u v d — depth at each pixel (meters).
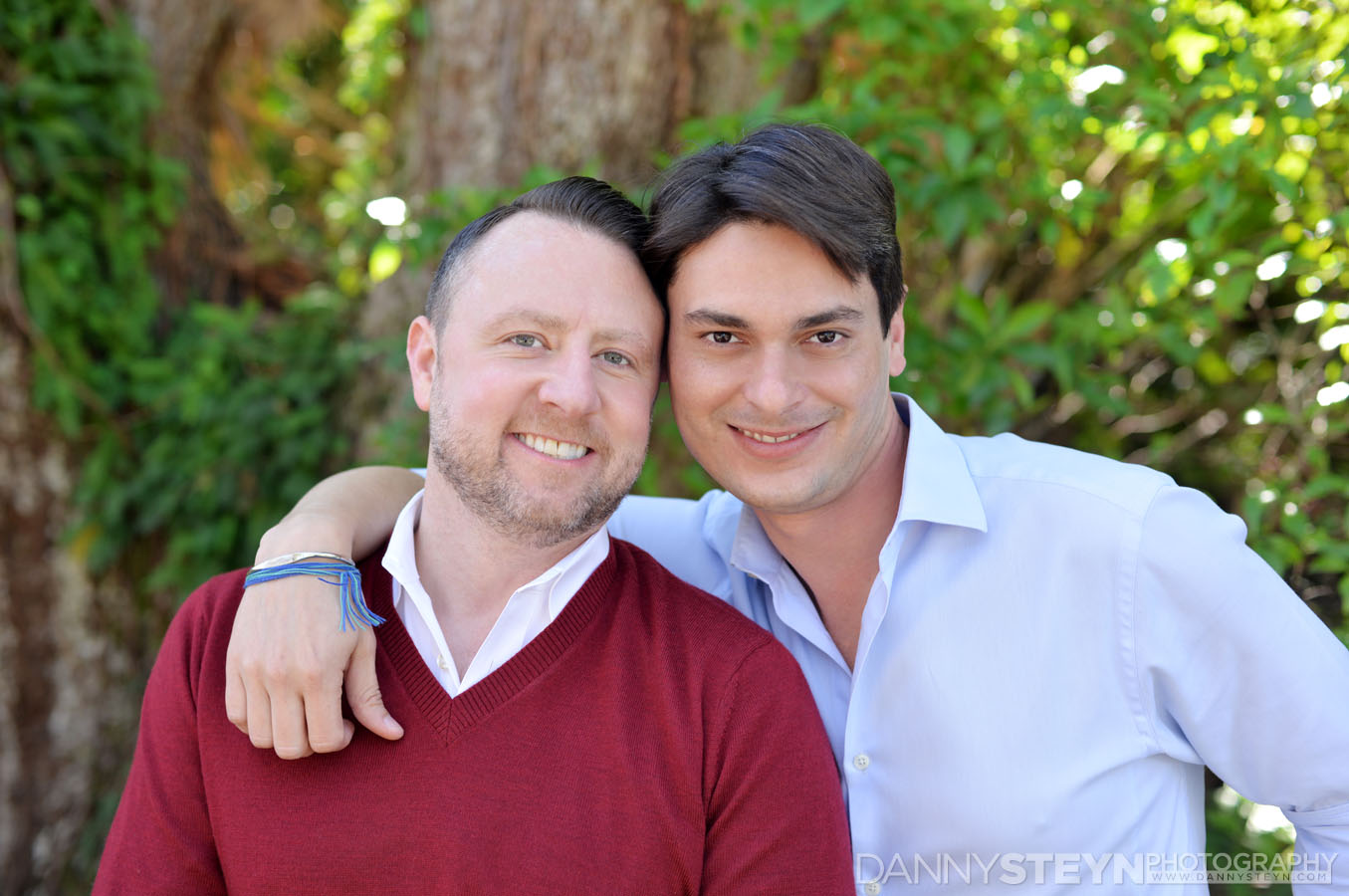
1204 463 2.97
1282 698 1.44
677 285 1.48
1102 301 3.09
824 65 3.01
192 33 4.07
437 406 1.50
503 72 3.27
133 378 3.64
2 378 3.28
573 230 1.48
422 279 3.47
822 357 1.46
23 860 3.27
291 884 1.37
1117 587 1.48
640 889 1.36
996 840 1.49
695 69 3.21
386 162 4.36
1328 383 2.37
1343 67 2.02
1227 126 2.15
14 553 3.31
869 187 1.46
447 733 1.39
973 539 1.55
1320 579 2.29
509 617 1.48
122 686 3.55
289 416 3.64
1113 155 2.83
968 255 3.19
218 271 4.20
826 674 1.67
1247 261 2.24
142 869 1.40
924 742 1.52
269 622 1.38
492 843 1.35
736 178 1.41
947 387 2.54
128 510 3.60
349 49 4.68
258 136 5.16
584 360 1.43
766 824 1.37
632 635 1.49
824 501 1.52
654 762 1.40
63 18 3.47
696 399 1.48
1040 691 1.49
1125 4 2.38
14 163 3.27
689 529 1.89
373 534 1.61
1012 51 2.66
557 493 1.44
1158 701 1.52
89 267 3.52
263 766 1.40
